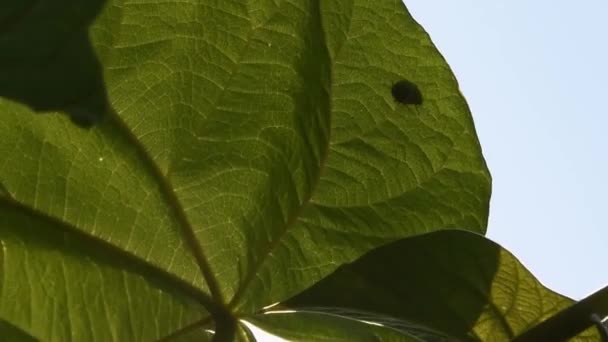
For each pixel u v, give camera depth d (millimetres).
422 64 502
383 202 514
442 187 515
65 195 491
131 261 504
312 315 519
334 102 503
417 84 504
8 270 496
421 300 509
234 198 503
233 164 498
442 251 506
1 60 395
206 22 478
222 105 489
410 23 498
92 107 404
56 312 500
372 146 509
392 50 500
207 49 480
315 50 491
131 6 468
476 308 510
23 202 489
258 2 480
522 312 509
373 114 506
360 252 515
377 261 508
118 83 476
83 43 399
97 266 501
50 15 395
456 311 510
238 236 508
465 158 514
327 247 514
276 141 498
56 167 488
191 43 478
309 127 500
